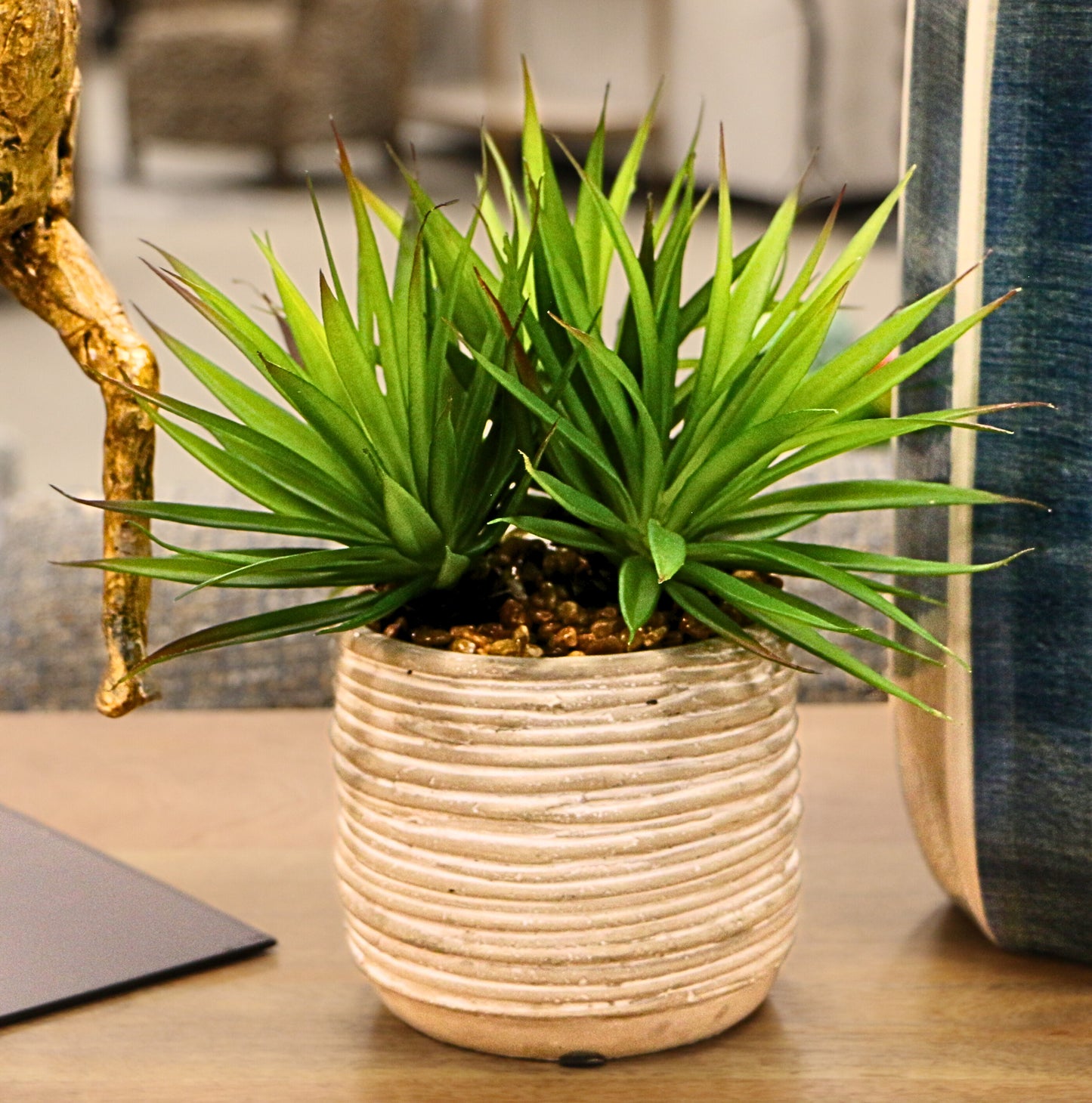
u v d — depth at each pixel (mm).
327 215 5336
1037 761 533
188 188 5879
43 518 1043
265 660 995
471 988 481
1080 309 498
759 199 5133
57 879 623
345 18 5641
